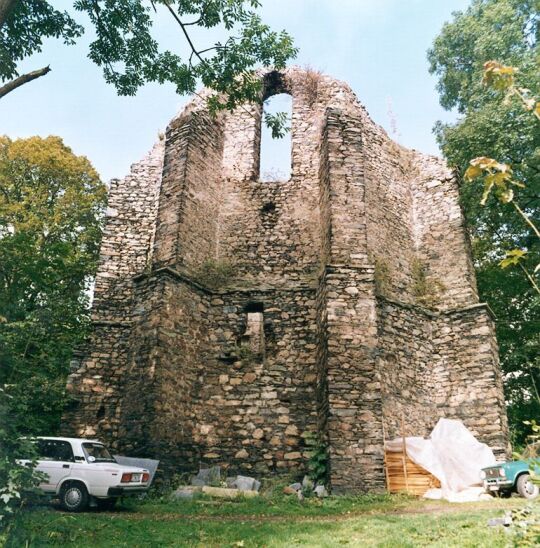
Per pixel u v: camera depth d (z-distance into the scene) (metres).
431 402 12.12
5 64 9.54
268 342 12.05
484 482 9.29
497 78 3.28
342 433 9.92
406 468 9.86
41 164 20.52
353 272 11.34
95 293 13.75
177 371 10.90
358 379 10.36
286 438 11.05
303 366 11.67
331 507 8.51
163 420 10.18
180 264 11.83
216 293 12.45
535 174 13.65
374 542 5.52
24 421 5.76
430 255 13.80
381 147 14.62
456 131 14.90
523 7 15.50
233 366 11.77
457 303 12.97
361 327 10.80
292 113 14.91
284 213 13.58
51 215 19.92
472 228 17.83
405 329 12.34
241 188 13.95
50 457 8.30
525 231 15.82
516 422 17.02
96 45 10.40
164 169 13.06
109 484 7.95
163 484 9.70
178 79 10.66
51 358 12.00
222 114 14.69
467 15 17.53
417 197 14.66
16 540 4.89
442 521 6.38
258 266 13.01
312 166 14.08
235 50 10.38
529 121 13.08
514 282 16.67
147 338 10.77
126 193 14.95
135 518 7.32
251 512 8.08
